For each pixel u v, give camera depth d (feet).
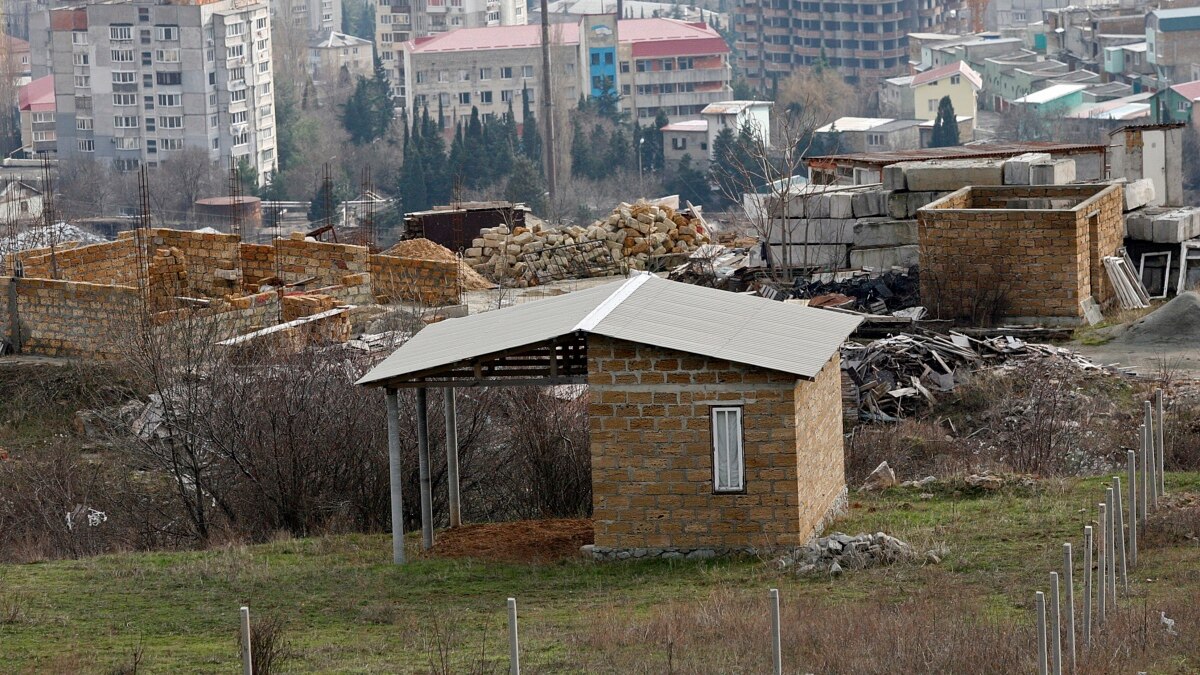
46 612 137.28
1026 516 157.48
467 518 186.19
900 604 128.16
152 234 321.93
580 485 186.09
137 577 150.71
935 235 260.83
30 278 283.79
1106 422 204.03
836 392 162.91
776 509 144.05
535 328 151.23
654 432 144.66
